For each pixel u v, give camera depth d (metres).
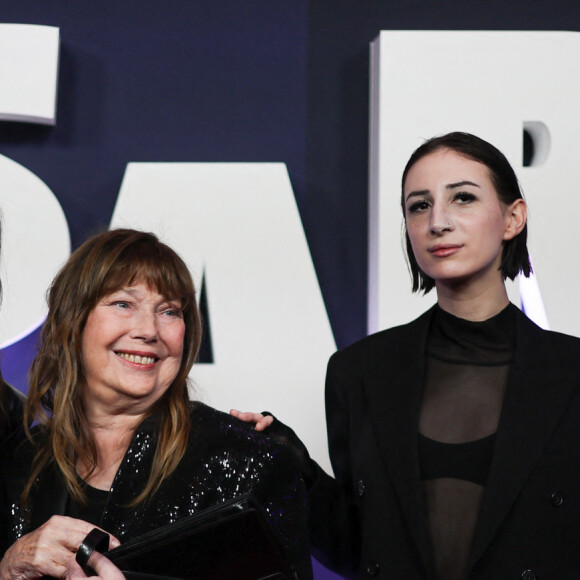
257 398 2.51
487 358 1.65
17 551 1.37
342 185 2.67
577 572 1.50
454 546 1.53
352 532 1.76
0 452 1.61
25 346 2.60
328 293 2.65
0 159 2.56
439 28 2.71
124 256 1.53
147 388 1.51
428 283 1.82
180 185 2.56
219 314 2.53
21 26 2.57
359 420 1.73
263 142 2.68
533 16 2.71
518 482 1.52
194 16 2.71
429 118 2.51
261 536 1.28
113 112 2.69
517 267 1.73
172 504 1.47
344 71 2.69
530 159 2.64
